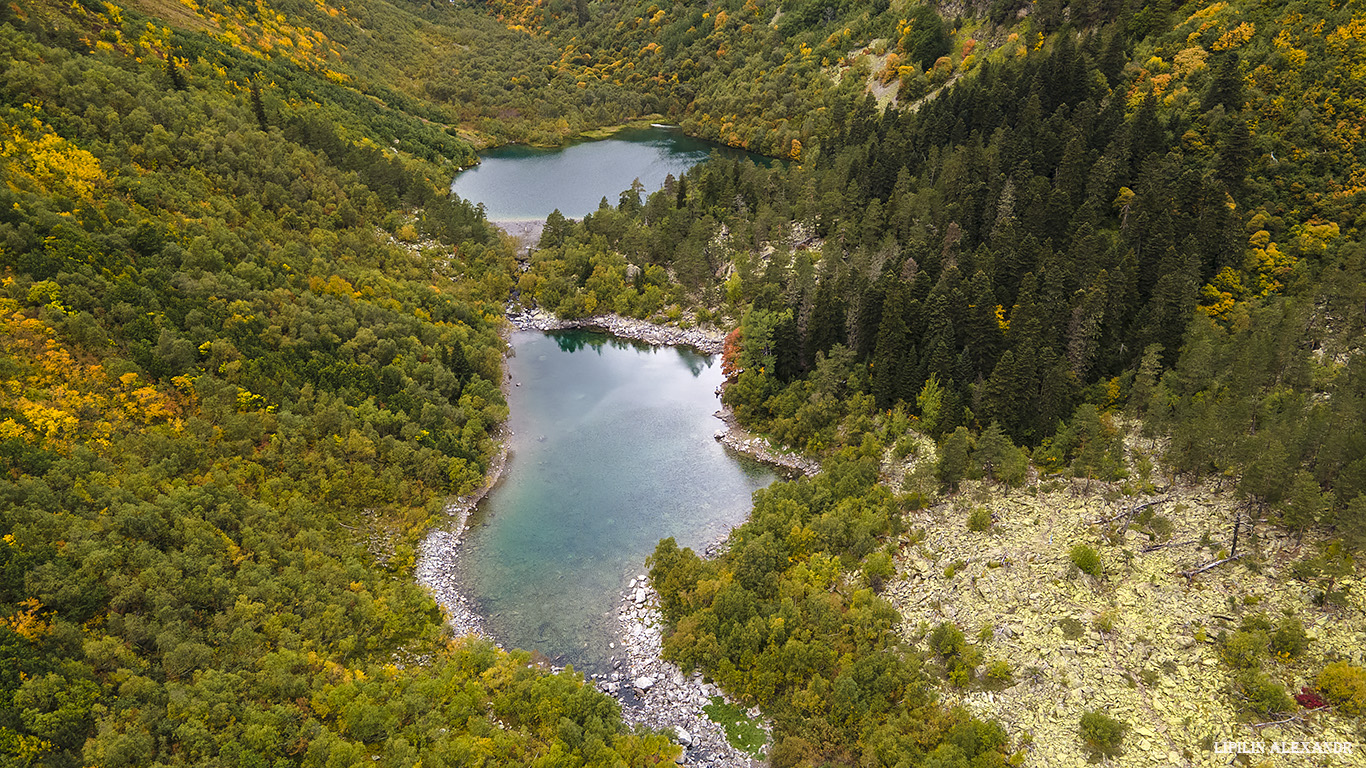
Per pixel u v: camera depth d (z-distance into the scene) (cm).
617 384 13450
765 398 12156
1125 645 6969
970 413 10088
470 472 10288
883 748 6366
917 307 11044
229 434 9050
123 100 12988
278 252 12319
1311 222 11431
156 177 12038
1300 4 13538
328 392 10169
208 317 10056
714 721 7181
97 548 6825
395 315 12388
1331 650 6419
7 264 9062
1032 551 8112
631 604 8669
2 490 6800
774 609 7819
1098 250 10975
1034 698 6712
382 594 8156
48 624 6253
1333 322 9719
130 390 8712
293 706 6462
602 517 10144
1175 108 13450
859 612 7619
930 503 9206
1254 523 7662
